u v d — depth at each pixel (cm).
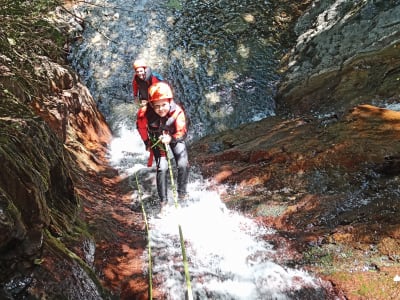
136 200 502
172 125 448
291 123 646
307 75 795
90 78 842
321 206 420
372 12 786
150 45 898
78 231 334
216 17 962
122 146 721
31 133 314
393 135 483
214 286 339
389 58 682
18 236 218
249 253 378
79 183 468
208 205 474
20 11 407
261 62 880
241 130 709
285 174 487
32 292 230
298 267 348
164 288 335
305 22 935
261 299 325
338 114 585
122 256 366
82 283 267
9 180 233
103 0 968
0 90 350
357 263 334
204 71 861
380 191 413
